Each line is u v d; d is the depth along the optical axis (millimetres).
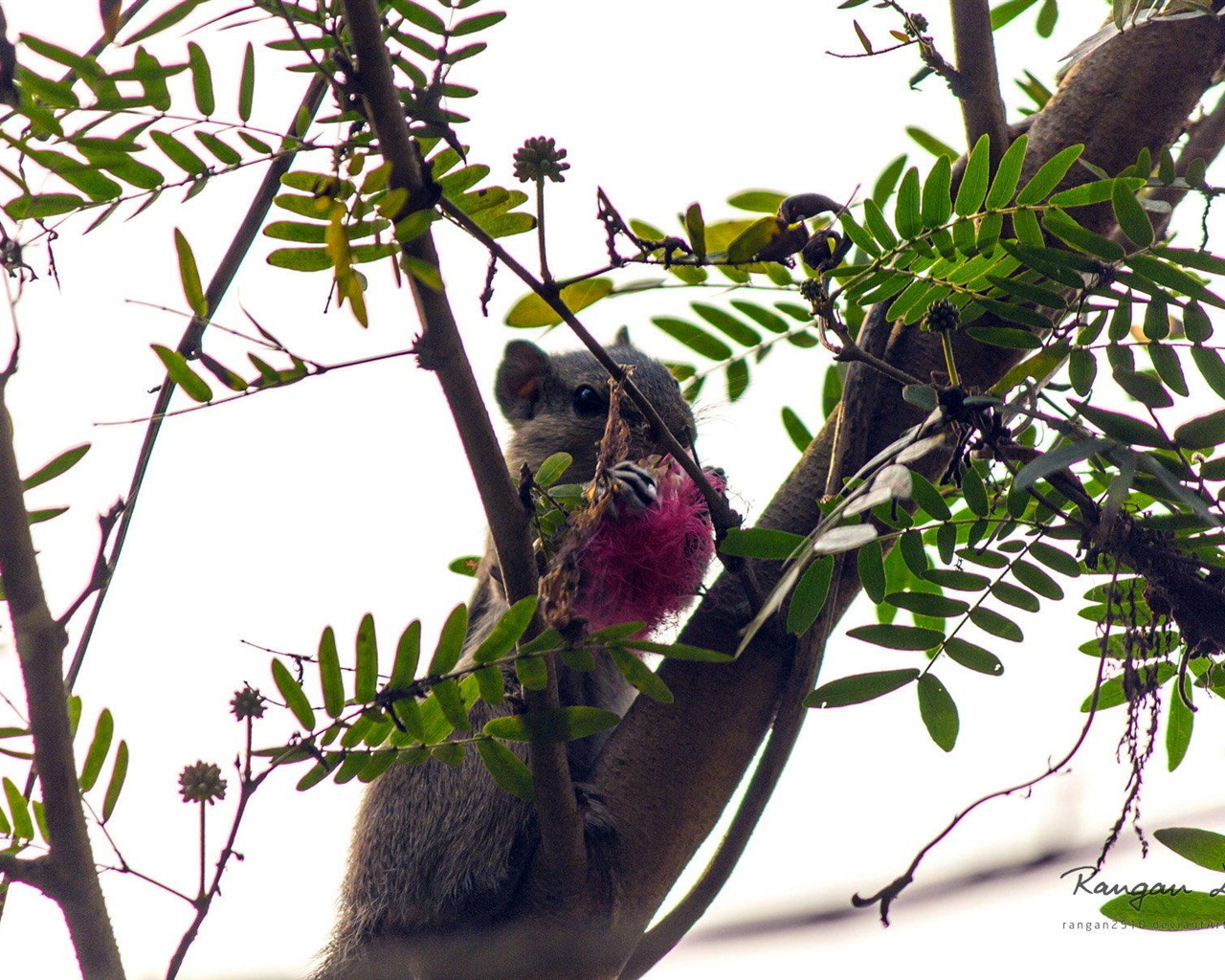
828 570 7199
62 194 6723
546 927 8141
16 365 6270
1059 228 7328
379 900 10734
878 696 7449
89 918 6324
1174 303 7297
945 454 8242
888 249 7797
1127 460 6266
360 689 6613
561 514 7910
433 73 6949
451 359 6320
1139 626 8141
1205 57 8953
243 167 6801
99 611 7656
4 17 6328
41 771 6336
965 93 8570
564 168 6223
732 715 8461
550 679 6992
